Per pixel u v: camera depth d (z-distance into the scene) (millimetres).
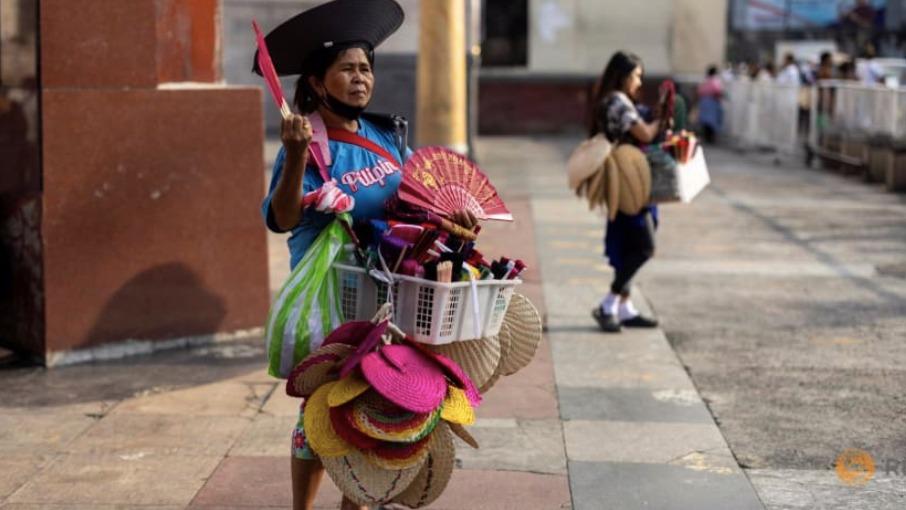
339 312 3619
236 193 6922
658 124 7230
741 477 4863
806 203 13852
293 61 3729
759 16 27250
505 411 5746
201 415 5633
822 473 4918
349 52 3686
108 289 6570
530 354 3875
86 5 6270
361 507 3836
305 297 3580
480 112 25594
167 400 5867
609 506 4523
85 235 6457
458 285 3439
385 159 3787
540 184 15406
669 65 25562
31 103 6355
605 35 25469
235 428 5438
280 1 18000
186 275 6809
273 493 4621
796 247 10727
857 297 8586
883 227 11930
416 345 3438
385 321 3393
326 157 3689
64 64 6254
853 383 6344
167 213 6691
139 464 4945
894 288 8906
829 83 18234
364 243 3643
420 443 3428
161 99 6570
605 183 7211
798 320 7859
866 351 7039
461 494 4621
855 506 4539
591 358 6832
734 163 19109
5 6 6340
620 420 5637
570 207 13039
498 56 25547
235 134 6863
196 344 6906
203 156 6766
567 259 9961
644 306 8258
